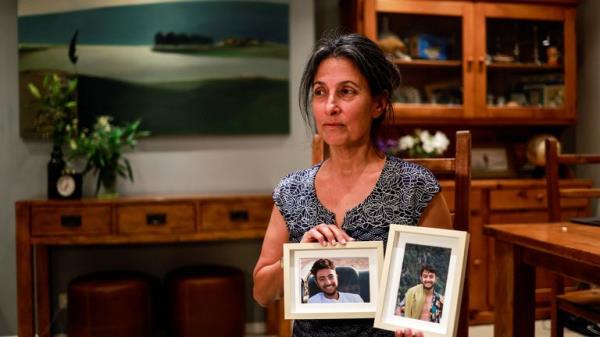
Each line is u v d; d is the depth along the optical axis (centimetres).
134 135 306
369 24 316
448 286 96
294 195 116
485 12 329
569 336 287
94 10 310
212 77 320
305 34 329
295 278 104
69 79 309
